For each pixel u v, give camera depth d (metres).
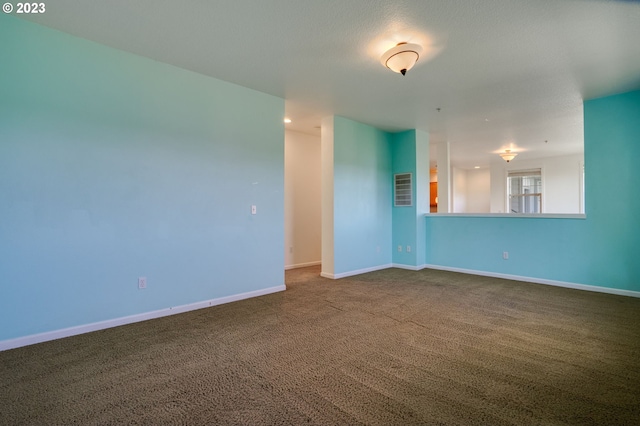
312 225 6.32
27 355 2.26
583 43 2.67
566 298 3.75
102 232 2.76
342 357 2.25
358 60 3.03
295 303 3.56
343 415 1.61
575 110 4.48
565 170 8.34
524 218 4.72
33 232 2.45
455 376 1.99
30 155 2.43
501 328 2.80
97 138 2.73
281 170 4.11
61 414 1.61
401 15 2.32
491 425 1.53
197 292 3.34
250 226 3.79
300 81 3.53
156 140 3.06
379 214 5.70
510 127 5.41
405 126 5.43
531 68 3.15
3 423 1.54
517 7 2.20
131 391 1.82
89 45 2.70
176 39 2.68
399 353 2.31
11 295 2.36
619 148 3.88
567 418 1.58
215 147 3.49
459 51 2.82
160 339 2.55
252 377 1.98
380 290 4.14
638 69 3.16
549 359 2.21
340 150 4.97
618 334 2.65
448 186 6.50
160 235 3.09
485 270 5.12
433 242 5.77
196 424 1.54
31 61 2.44
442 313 3.21
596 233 4.08
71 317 2.61
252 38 2.65
